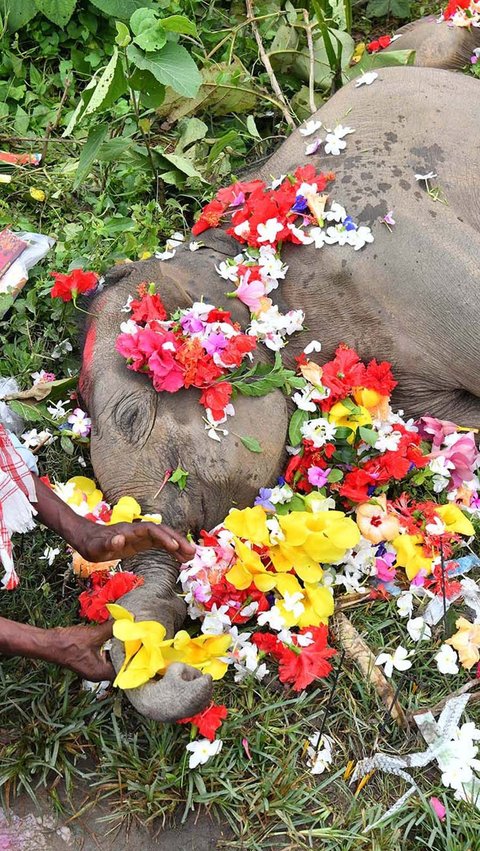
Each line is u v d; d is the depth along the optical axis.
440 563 1.85
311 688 1.74
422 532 1.88
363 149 2.05
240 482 1.79
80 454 2.05
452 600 1.84
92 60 2.84
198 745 1.59
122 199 2.57
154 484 1.76
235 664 1.72
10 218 2.44
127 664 1.51
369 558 1.86
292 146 2.15
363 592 1.85
